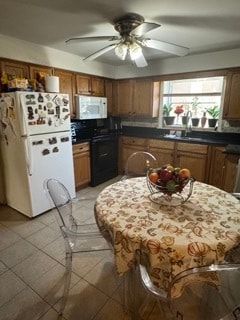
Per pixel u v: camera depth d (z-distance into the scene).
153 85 3.78
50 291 1.57
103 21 2.05
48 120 2.54
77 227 1.74
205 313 1.05
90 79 3.67
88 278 1.69
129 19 1.94
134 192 1.62
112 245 1.27
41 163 2.54
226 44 2.79
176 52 2.14
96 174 3.65
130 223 1.20
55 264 1.83
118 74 4.20
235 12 1.85
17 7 1.77
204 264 1.02
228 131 3.40
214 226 1.16
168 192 1.38
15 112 2.29
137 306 1.43
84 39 1.89
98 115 3.79
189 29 2.25
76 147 3.24
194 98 3.69
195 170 3.35
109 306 1.45
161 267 1.06
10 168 2.61
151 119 4.18
